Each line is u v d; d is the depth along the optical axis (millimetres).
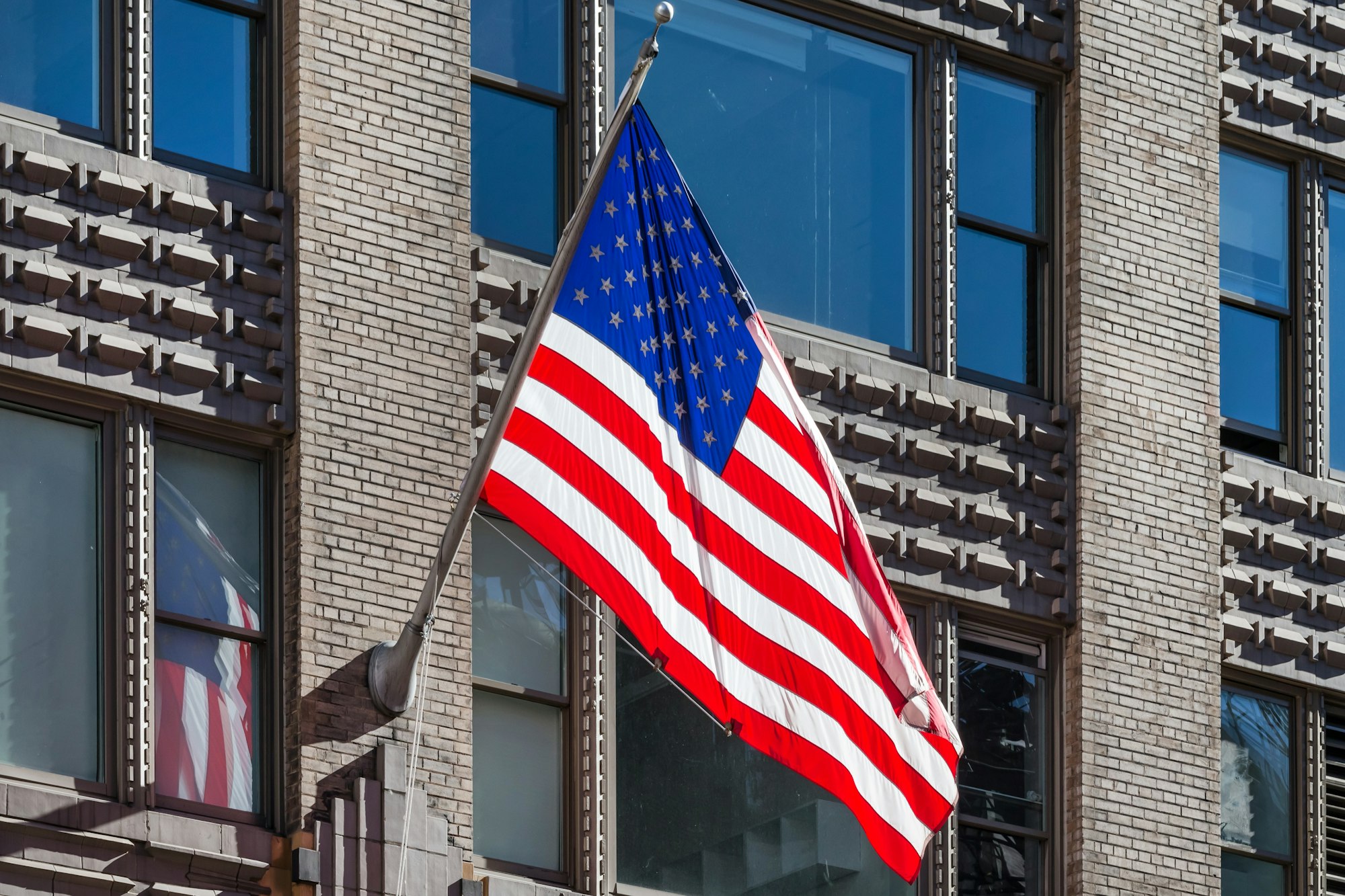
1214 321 30969
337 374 24719
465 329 25688
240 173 25203
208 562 24125
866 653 24656
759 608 24219
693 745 26875
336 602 24156
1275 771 30781
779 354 25812
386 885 23609
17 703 22828
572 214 26969
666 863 26344
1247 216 32500
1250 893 30203
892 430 28359
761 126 28953
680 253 24844
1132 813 28766
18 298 23328
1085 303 29969
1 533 23156
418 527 24844
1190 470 30328
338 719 23859
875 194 29516
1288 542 31094
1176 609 29766
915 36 30031
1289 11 32938
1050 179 30625
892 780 24547
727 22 29016
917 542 28078
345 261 25031
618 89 28016
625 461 23812
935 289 29328
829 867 27344
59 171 23625
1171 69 31469
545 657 26062
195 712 23641
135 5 24656
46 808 22141
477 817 25234
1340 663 31266
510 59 27266
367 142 25484
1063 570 29188
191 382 24047
